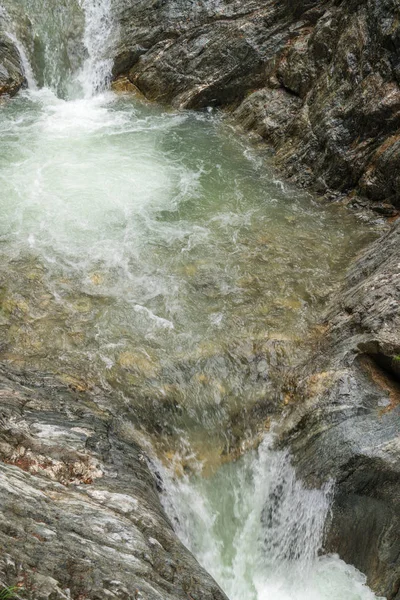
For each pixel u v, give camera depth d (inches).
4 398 241.0
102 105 541.6
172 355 296.7
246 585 242.4
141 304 324.8
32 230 370.6
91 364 286.8
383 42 406.6
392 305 286.7
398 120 397.4
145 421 269.7
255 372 294.2
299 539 247.4
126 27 567.2
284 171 447.8
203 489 258.8
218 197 419.2
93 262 349.7
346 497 236.2
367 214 400.2
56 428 236.4
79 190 413.7
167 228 383.9
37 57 551.8
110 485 219.9
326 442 251.9
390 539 220.2
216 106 538.0
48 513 185.9
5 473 197.8
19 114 509.0
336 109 426.6
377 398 265.0
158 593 174.6
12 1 549.0
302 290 339.9
